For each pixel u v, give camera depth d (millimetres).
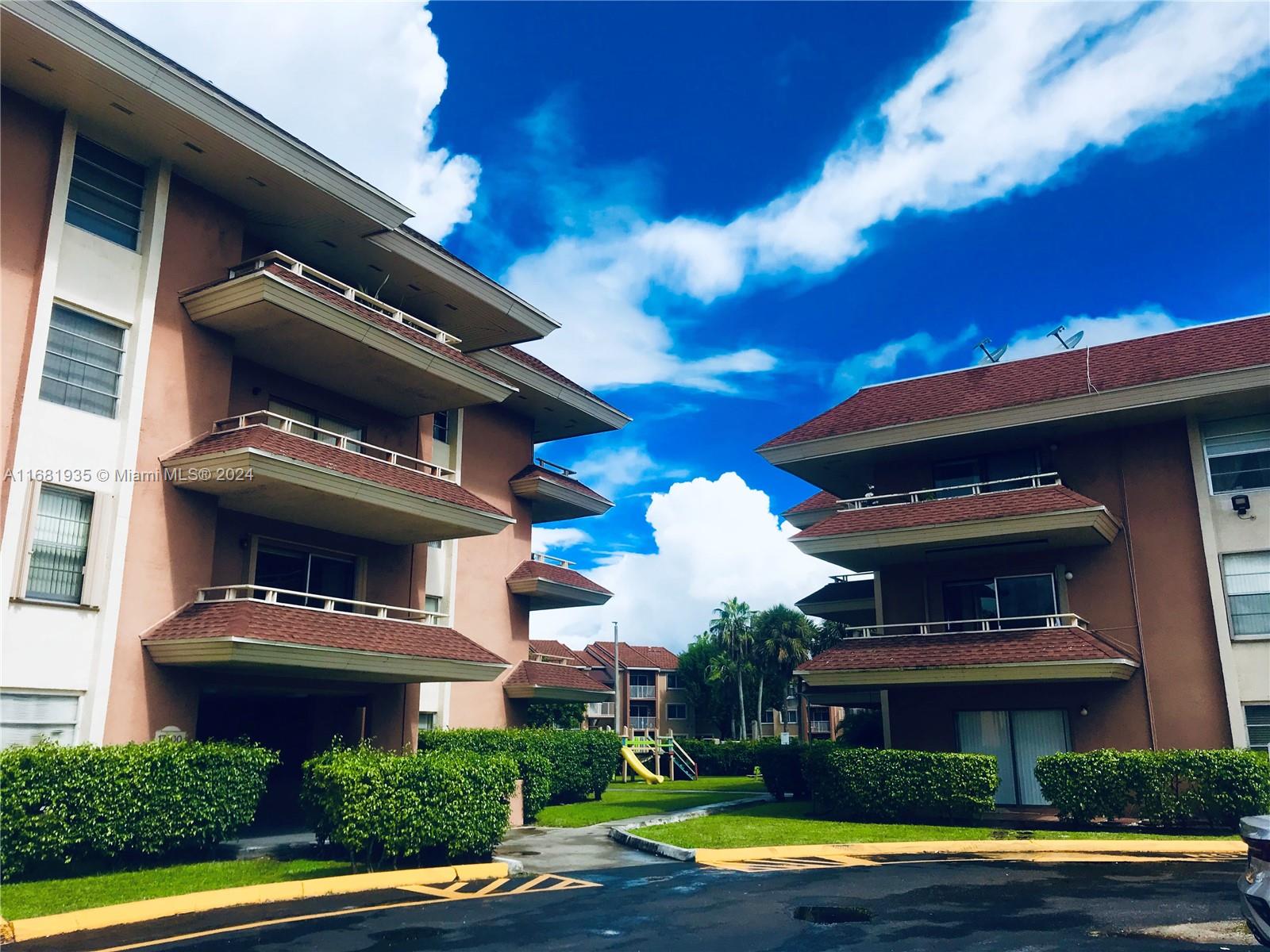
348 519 19828
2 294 14625
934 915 10711
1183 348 23078
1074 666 20297
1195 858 15492
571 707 39750
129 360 16312
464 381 20969
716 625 78875
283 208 18875
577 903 11594
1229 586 21547
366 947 9250
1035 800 22062
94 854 13492
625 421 33531
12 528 14234
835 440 25344
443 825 13945
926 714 23688
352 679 19422
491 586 29453
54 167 15539
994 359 27078
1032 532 21609
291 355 19188
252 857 15133
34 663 14289
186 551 16828
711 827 19359
